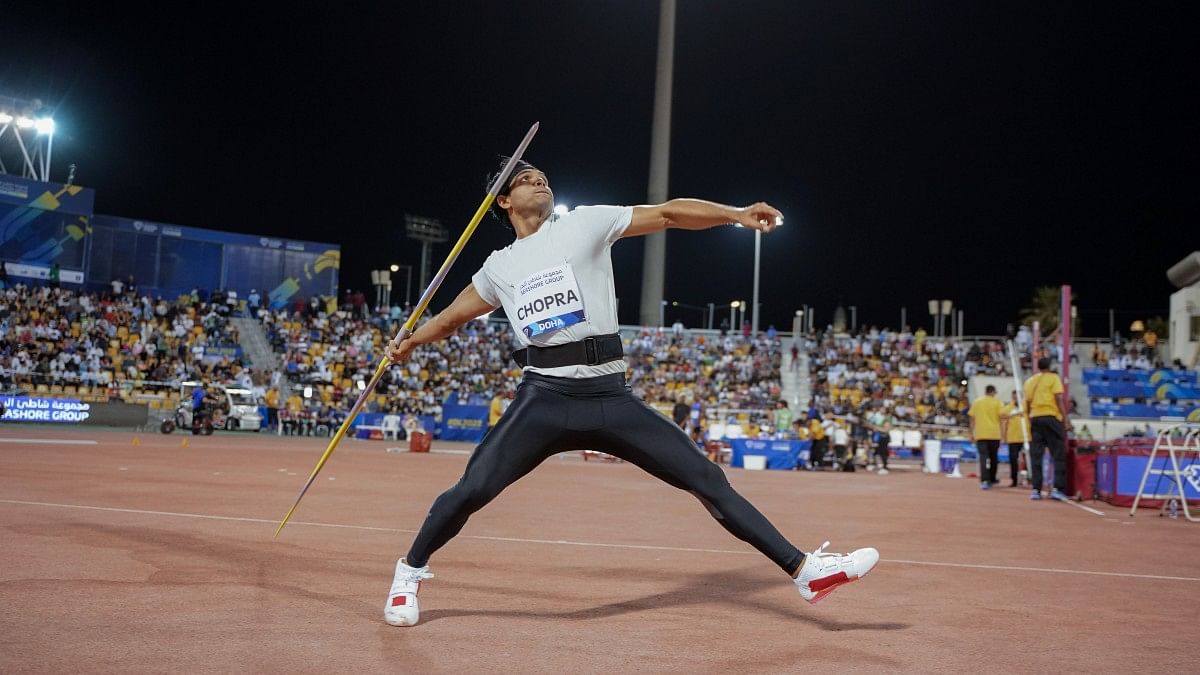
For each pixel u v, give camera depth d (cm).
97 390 3008
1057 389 1280
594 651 347
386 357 419
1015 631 404
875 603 461
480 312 404
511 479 376
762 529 379
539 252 377
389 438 3212
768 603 452
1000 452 2853
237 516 739
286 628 368
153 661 314
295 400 3297
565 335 371
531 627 385
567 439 376
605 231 376
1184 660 358
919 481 1805
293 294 4138
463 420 3269
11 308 3150
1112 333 4197
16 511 700
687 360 3634
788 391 3559
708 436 2756
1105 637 397
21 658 311
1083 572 588
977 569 588
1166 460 1153
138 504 793
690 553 619
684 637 375
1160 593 515
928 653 358
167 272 3900
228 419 3145
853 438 2358
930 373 3544
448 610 413
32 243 3506
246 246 4047
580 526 770
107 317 3331
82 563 494
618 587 486
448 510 372
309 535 643
